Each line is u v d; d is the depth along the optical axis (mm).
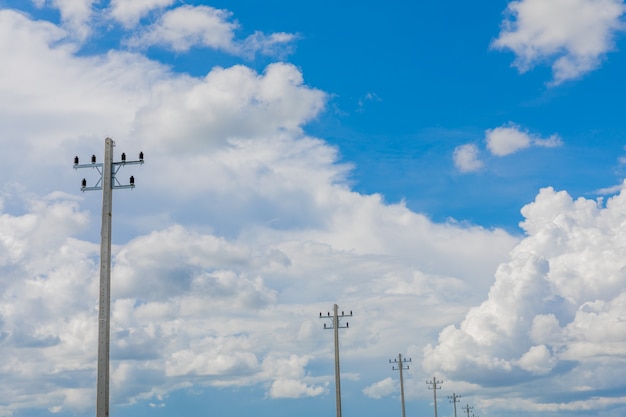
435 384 136750
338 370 78188
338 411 77312
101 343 38969
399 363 109500
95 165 40781
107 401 38531
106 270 39719
